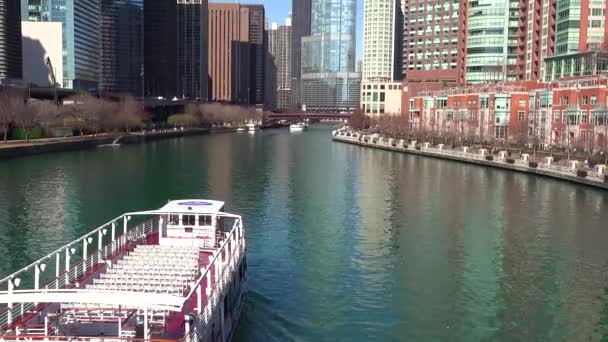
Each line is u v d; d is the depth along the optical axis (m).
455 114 175.25
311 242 54.72
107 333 25.75
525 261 49.41
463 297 40.94
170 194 81.69
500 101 152.50
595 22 163.25
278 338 33.84
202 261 35.41
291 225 61.81
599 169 88.88
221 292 29.73
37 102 164.62
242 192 84.00
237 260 35.59
